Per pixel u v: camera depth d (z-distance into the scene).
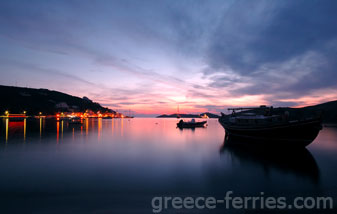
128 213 6.50
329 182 9.81
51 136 30.31
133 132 40.94
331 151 17.92
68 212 6.50
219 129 53.31
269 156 15.90
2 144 21.84
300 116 16.84
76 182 9.48
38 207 6.83
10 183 9.23
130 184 9.31
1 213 6.40
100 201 7.38
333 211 6.78
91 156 15.75
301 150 17.20
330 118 92.62
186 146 21.41
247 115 26.33
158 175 10.80
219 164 13.41
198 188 8.94
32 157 15.16
